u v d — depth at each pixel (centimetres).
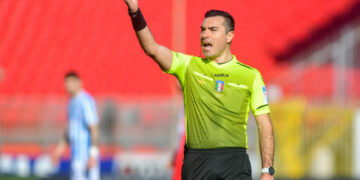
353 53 5497
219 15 1266
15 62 5762
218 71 1252
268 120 1277
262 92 1272
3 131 4388
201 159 1252
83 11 6322
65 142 2858
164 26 6019
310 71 5338
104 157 4188
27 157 4247
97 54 5762
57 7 6372
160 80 5422
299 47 5650
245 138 1276
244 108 1262
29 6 6444
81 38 5972
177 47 5703
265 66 5503
